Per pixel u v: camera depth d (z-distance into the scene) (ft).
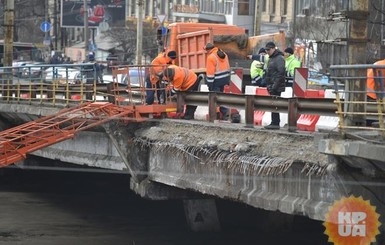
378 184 58.59
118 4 384.68
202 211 103.86
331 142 55.93
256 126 75.41
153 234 103.96
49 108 110.32
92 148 101.81
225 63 91.25
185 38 122.42
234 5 329.52
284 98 70.95
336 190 58.54
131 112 88.69
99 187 151.02
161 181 84.58
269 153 66.33
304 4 280.10
